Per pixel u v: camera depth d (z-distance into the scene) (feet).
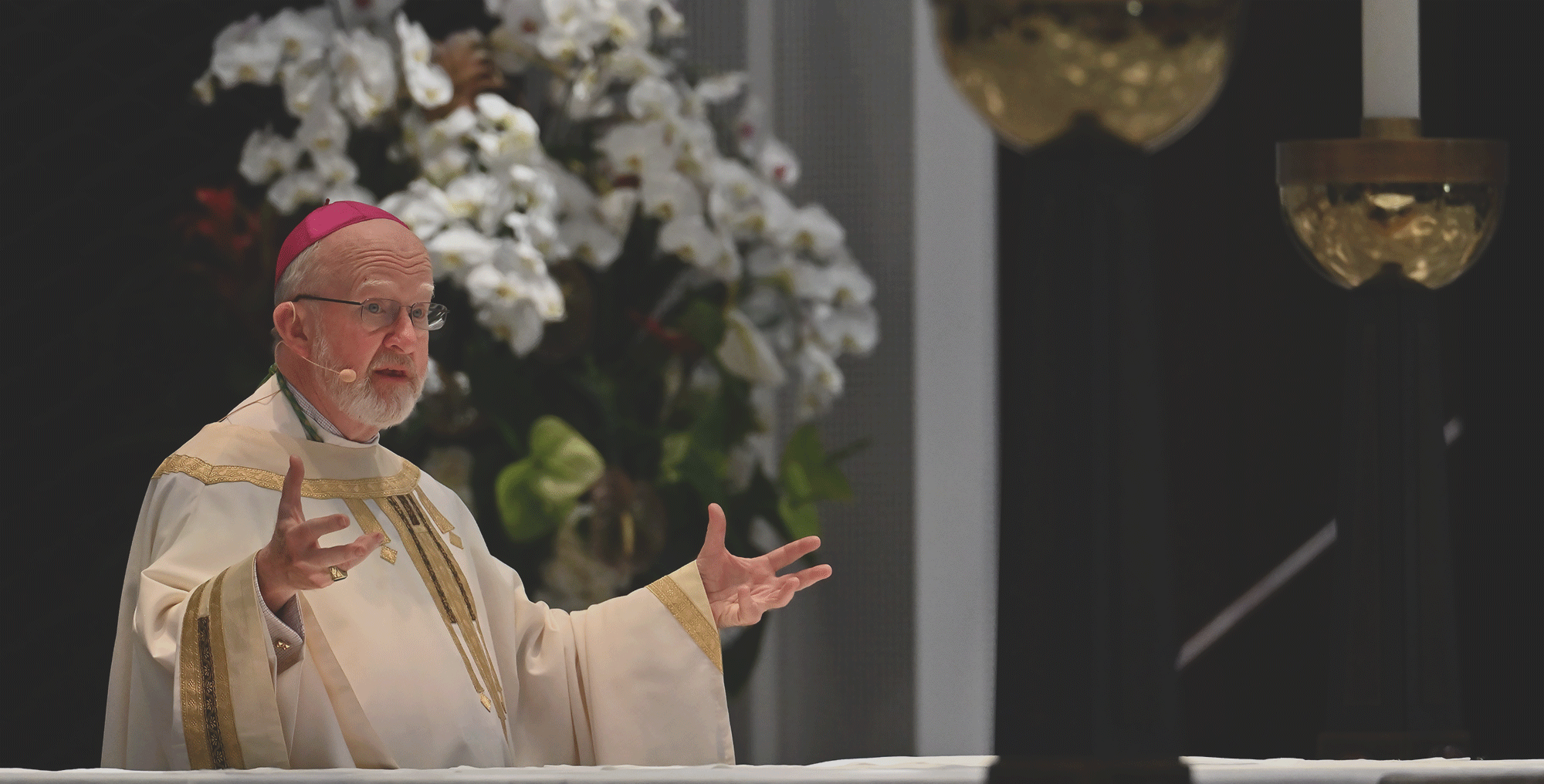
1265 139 46.32
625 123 42.29
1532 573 34.27
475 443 40.47
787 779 13.08
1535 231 34.27
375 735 29.63
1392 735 18.71
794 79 58.65
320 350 32.07
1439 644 18.81
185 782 14.47
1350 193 19.02
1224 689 44.80
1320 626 43.98
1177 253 47.52
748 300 45.32
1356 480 19.21
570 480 39.11
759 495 43.47
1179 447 47.01
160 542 30.27
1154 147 11.64
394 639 30.63
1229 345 46.88
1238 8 11.22
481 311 38.04
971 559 58.29
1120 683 11.13
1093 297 11.30
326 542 31.01
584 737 32.83
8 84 47.34
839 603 58.39
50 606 46.80
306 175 38.75
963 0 11.25
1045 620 11.25
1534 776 13.75
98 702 46.70
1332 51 45.37
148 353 47.11
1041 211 11.46
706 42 58.39
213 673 26.14
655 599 32.71
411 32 38.32
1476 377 35.50
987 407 58.23
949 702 57.77
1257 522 46.06
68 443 46.98
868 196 58.44
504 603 34.04
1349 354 19.53
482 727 31.07
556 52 40.55
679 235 41.50
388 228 32.94
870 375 58.54
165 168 48.29
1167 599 11.25
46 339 47.16
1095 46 10.89
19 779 14.78
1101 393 11.28
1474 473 35.50
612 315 42.29
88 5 47.83
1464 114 36.17
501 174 38.50
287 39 38.83
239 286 40.06
